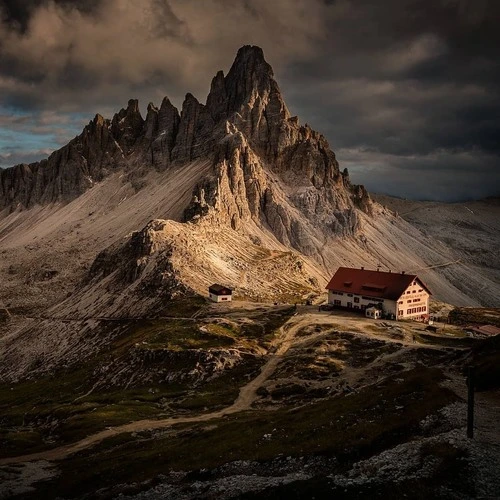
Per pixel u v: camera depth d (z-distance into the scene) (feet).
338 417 212.84
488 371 222.28
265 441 207.72
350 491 134.72
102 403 403.34
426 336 449.48
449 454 142.51
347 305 569.64
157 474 195.52
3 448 314.96
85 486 208.13
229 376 412.57
